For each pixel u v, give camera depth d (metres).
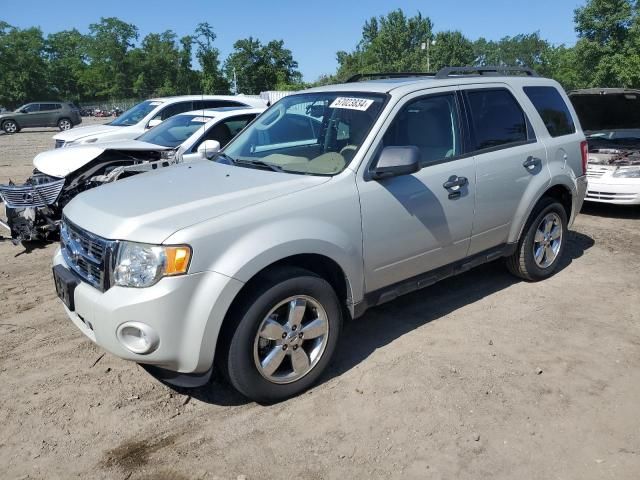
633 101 8.87
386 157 3.56
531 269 5.15
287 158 4.03
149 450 3.00
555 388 3.52
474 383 3.57
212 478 2.79
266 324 3.22
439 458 2.91
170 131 8.37
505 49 88.06
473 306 4.77
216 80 64.75
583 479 2.76
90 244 3.17
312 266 3.61
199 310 2.97
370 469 2.83
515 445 3.00
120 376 3.73
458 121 4.34
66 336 4.31
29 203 6.38
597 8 37.94
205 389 3.58
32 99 88.69
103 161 7.12
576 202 5.48
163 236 2.94
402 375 3.68
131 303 2.91
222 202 3.25
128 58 87.31
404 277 4.03
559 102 5.39
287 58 72.56
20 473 2.83
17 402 3.43
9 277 5.64
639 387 3.54
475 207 4.35
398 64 72.56
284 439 3.07
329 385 3.58
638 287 5.21
